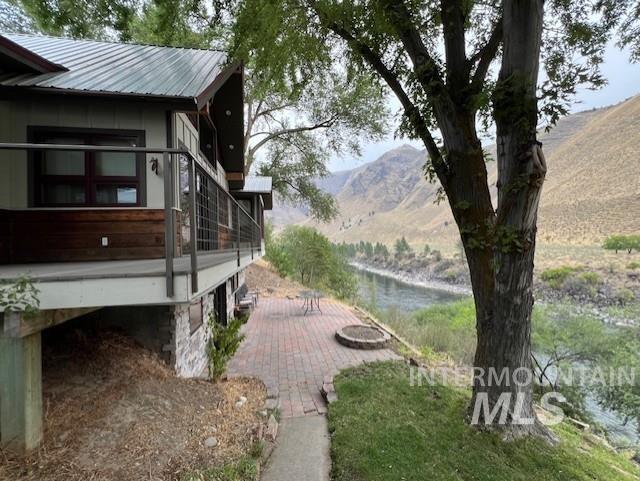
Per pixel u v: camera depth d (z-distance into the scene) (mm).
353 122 15320
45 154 4027
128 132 4180
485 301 3652
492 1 3850
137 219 4148
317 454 3082
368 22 4020
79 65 4629
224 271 3506
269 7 3924
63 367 3074
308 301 12914
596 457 3463
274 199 19750
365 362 5586
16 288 1897
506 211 3293
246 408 3699
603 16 3514
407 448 3064
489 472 2840
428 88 3611
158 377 3523
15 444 2027
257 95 7652
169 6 4922
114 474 2131
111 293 2061
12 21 8758
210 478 2354
